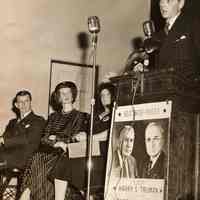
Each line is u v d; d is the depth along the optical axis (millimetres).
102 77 6531
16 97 5980
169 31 4523
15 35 6074
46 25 6266
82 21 6512
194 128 4047
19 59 6062
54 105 6125
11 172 5703
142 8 6922
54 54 6277
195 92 4141
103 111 6016
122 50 6746
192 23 4527
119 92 4488
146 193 3967
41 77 6152
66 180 5355
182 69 4148
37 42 6188
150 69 4496
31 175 5496
